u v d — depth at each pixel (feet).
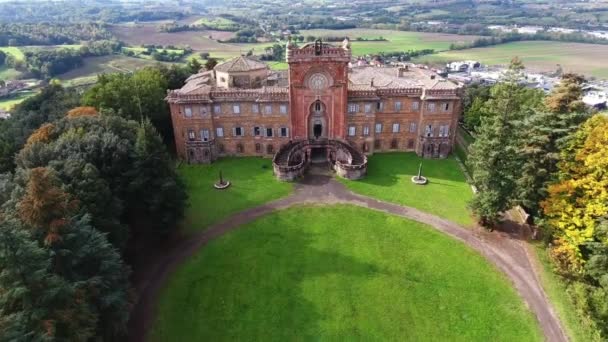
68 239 120.47
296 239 198.29
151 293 162.71
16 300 105.70
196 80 304.30
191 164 278.67
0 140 226.38
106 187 162.40
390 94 274.36
